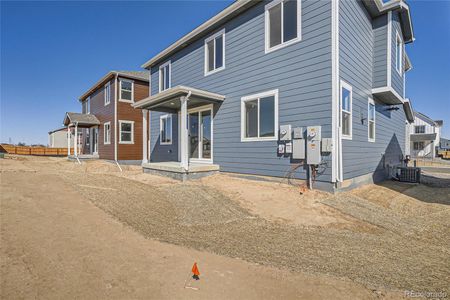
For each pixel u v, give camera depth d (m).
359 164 7.58
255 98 8.05
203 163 10.10
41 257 2.85
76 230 3.77
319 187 6.43
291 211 5.15
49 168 12.25
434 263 3.02
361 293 2.29
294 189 6.60
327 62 6.30
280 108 7.32
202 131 10.34
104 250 3.12
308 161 6.43
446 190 8.05
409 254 3.30
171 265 2.78
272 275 2.62
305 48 6.76
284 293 2.26
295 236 3.92
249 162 8.18
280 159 7.29
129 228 4.03
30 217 4.22
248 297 2.18
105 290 2.21
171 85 12.32
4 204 4.83
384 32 8.31
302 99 6.79
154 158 13.56
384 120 10.12
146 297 2.12
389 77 8.16
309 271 2.72
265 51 7.78
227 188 6.97
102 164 14.70
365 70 8.01
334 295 2.24
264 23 7.85
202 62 10.37
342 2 6.57
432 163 24.16
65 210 4.71
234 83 8.84
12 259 2.77
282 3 7.34
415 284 2.48
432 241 3.85
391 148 11.06
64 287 2.25
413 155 31.39
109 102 16.84
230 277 2.55
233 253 3.21
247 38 8.39
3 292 2.14
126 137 16.39
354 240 3.78
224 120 9.20
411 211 5.61
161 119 13.05
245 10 8.46
